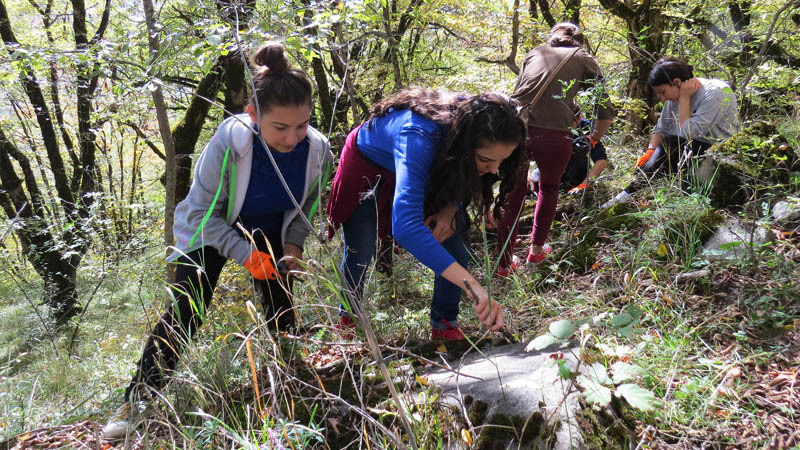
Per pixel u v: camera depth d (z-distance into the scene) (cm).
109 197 724
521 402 188
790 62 631
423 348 255
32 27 1046
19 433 248
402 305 330
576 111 385
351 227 276
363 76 795
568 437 173
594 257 360
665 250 311
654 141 433
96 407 281
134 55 443
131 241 688
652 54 616
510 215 362
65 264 833
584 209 442
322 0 397
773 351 220
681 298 272
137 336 443
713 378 208
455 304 268
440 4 808
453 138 205
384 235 277
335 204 271
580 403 182
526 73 374
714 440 181
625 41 689
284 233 263
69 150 1068
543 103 359
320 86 802
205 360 237
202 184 240
